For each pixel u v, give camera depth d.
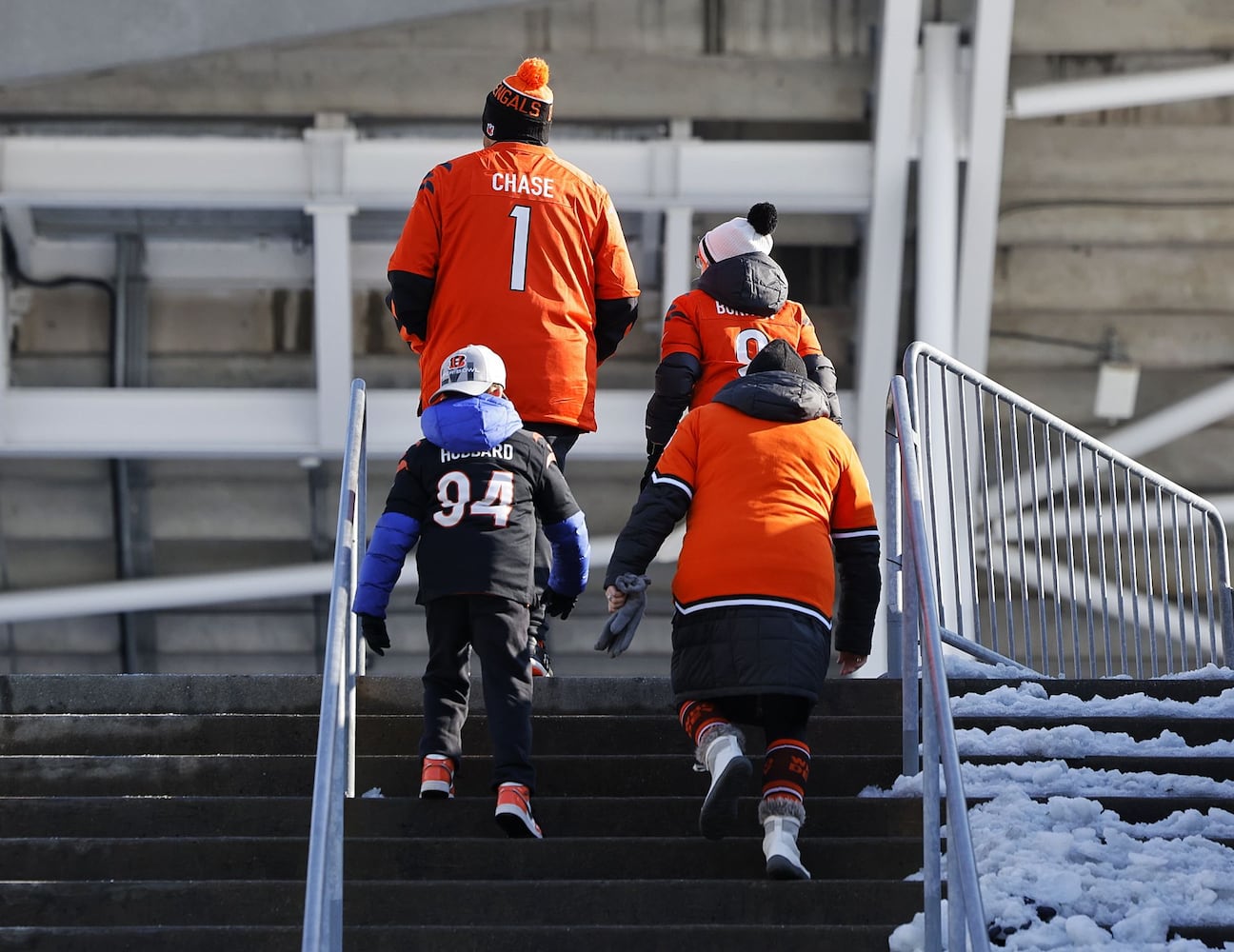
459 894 16.30
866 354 43.47
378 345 45.47
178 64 40.91
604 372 45.41
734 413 17.41
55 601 44.97
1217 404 45.12
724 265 21.30
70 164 41.59
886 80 40.91
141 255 44.50
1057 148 44.16
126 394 43.03
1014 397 24.75
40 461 45.72
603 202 20.98
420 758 19.06
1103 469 46.28
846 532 17.34
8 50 40.16
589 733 19.69
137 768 19.03
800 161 41.81
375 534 17.84
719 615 16.44
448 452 17.95
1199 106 44.03
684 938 15.59
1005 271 45.78
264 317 45.56
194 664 48.44
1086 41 42.69
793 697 16.55
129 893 16.55
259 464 45.84
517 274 20.30
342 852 15.05
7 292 44.31
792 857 16.11
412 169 41.94
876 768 18.98
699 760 16.66
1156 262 45.81
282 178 41.91
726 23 41.94
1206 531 26.61
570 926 15.65
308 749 19.81
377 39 41.53
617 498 47.00
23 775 18.97
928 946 15.02
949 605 33.69
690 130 43.12
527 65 20.98
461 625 17.86
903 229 42.22
